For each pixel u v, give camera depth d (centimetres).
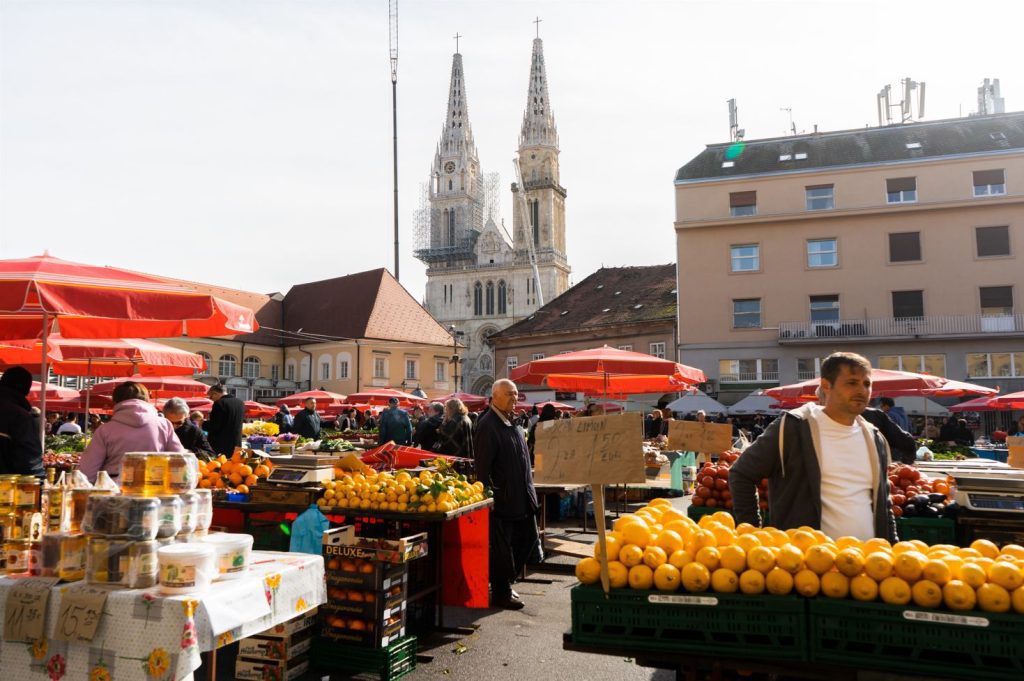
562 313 5744
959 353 3638
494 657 535
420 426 1177
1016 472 570
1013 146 3788
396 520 605
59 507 353
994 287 3678
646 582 290
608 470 295
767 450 371
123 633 306
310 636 508
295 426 1764
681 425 905
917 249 3797
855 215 3866
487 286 11019
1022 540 501
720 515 364
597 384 1473
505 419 679
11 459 588
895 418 1392
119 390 624
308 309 6219
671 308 4919
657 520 348
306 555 405
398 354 5906
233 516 646
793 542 309
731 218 4016
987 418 3388
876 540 302
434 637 580
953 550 300
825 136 4266
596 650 291
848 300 3844
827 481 359
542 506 920
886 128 4200
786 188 4003
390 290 6116
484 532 638
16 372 609
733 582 283
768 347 3897
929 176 3819
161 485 346
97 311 499
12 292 470
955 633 255
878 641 263
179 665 295
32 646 324
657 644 284
